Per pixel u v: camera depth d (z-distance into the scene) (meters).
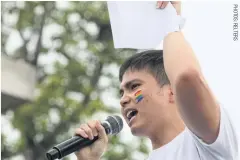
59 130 15.23
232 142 3.71
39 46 16.86
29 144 15.16
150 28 3.89
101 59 16.77
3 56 15.44
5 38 16.66
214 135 3.58
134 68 4.25
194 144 3.84
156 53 4.29
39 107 15.24
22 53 16.53
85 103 16.12
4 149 14.64
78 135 4.28
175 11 3.82
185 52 3.54
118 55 17.02
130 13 3.94
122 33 3.96
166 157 3.94
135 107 4.14
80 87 16.12
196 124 3.53
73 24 17.45
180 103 3.49
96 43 17.30
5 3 17.12
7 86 14.88
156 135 4.12
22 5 17.17
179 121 4.10
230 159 3.67
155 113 4.09
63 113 15.22
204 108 3.46
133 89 4.22
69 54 16.88
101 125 4.36
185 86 3.41
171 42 3.64
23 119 15.10
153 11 3.88
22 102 15.38
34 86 15.80
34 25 17.17
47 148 15.22
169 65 3.54
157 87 4.14
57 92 15.49
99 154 4.30
